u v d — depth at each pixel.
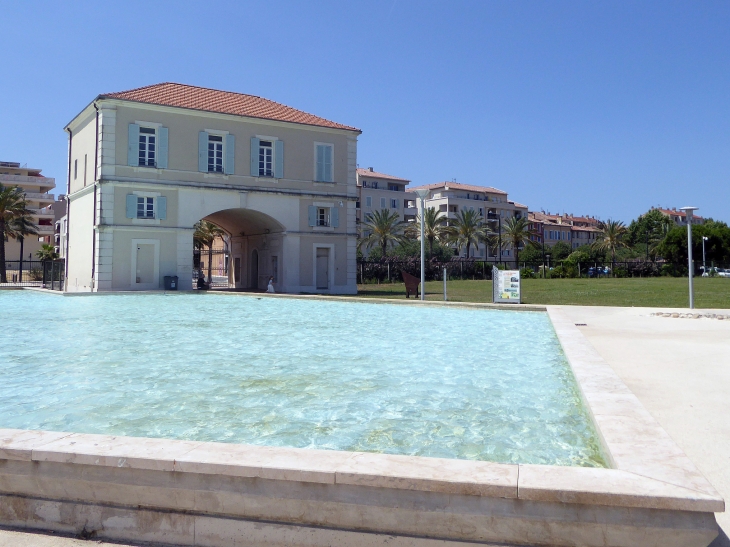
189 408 5.78
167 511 3.17
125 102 28.00
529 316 15.70
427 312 17.20
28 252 74.81
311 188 33.31
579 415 5.40
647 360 7.81
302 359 8.70
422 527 2.92
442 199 88.31
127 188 28.25
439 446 4.52
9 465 3.35
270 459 3.18
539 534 2.83
